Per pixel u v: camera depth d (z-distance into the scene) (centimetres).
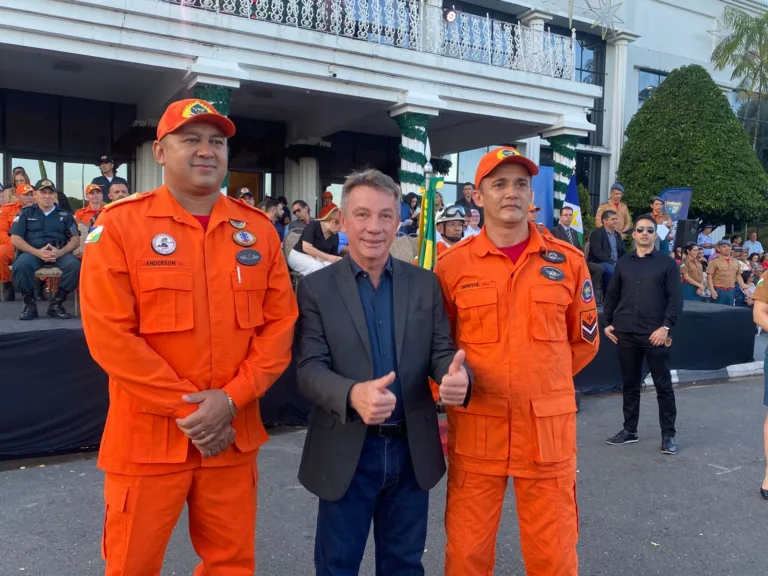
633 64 1869
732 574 319
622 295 535
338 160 1457
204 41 873
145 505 212
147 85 1093
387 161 1522
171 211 219
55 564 314
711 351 856
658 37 1934
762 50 1966
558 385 245
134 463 211
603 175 1827
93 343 206
